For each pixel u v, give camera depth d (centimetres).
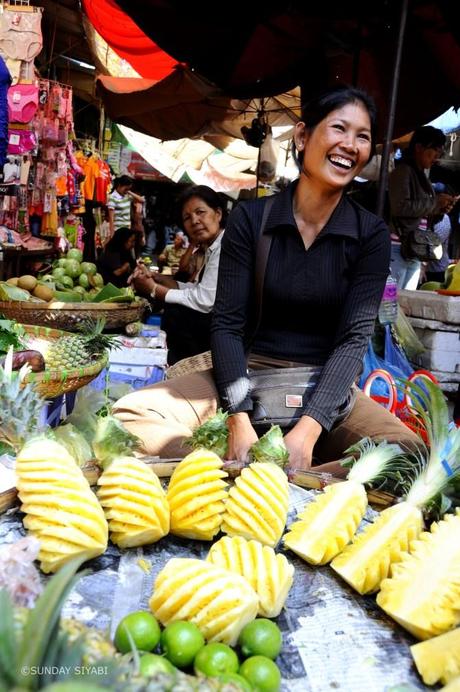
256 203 250
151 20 488
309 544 143
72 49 851
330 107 223
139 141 1076
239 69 550
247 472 149
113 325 393
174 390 262
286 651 117
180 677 91
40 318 369
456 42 479
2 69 377
